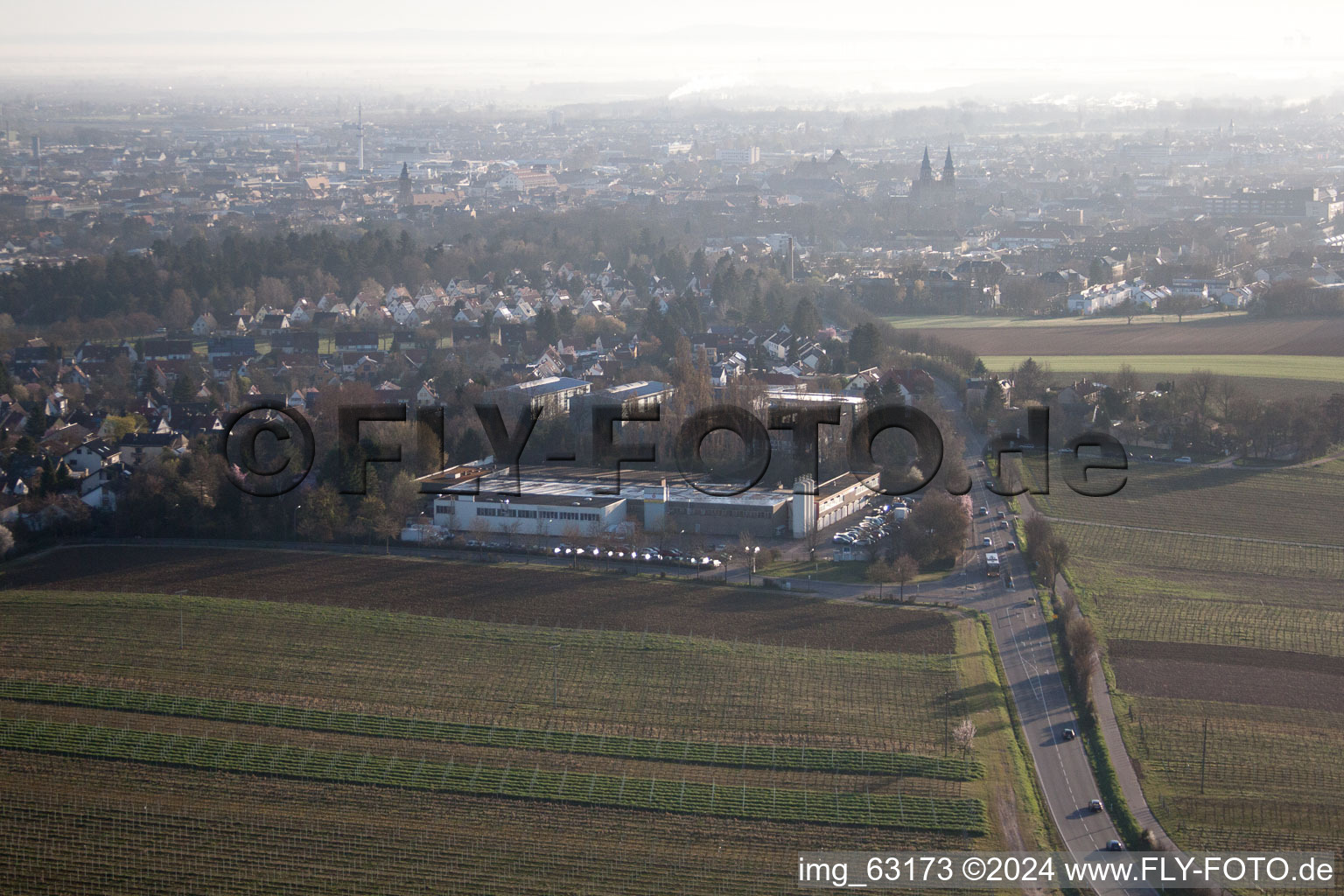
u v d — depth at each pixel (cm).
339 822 18762
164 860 17962
